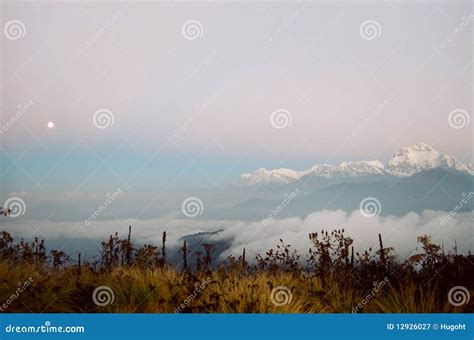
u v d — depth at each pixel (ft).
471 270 14.85
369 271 15.31
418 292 14.94
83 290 14.89
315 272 15.71
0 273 15.16
